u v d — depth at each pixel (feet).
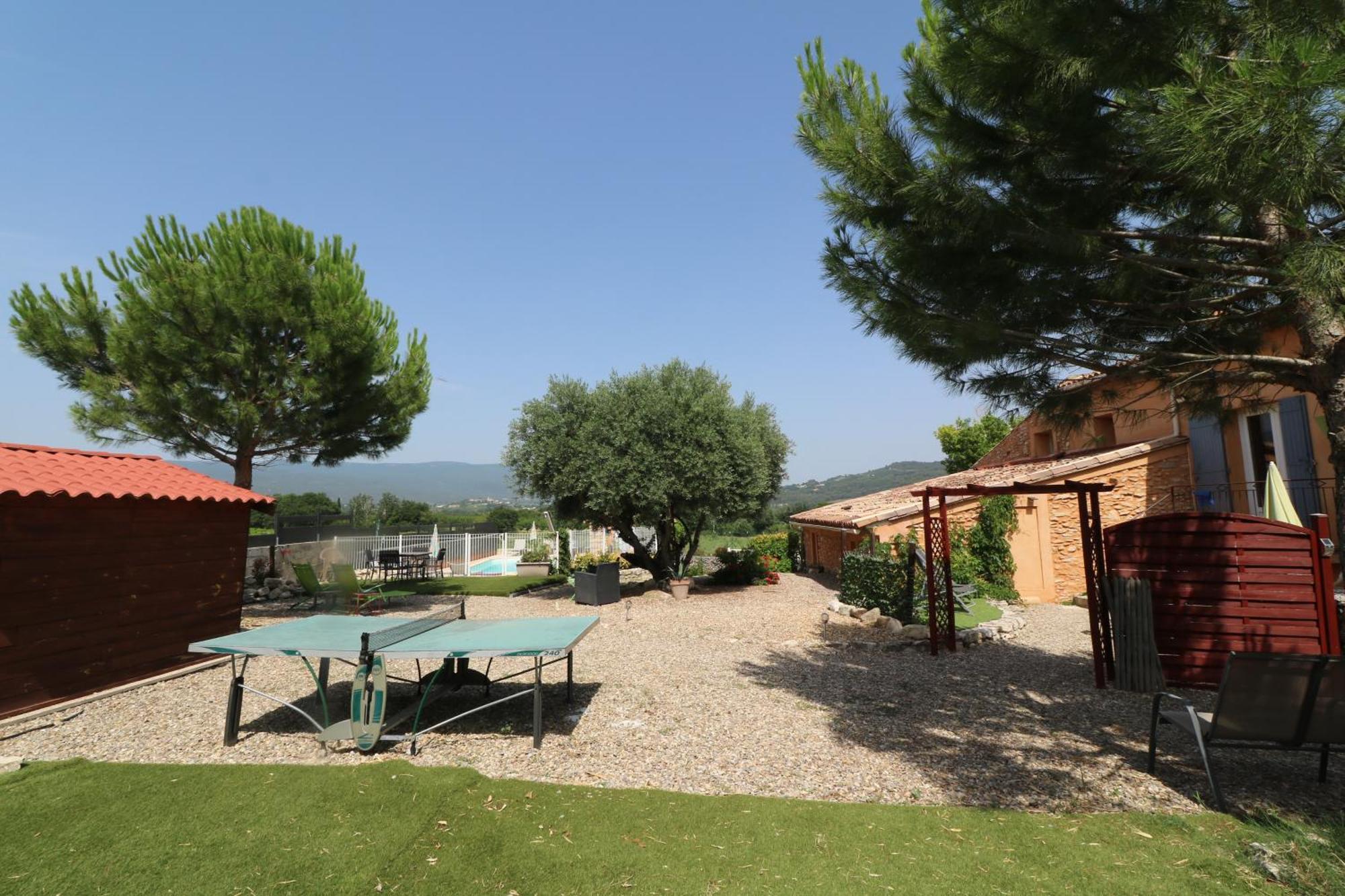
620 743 17.74
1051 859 10.93
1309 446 31.55
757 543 75.87
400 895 10.10
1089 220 15.06
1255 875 10.20
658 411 47.80
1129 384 16.58
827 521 57.62
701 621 38.99
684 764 16.15
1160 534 22.71
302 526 71.46
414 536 75.05
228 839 11.99
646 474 46.93
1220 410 18.52
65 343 39.50
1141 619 22.50
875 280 16.49
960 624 33.96
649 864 10.97
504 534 80.79
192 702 22.49
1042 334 16.14
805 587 55.72
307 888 10.32
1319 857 10.55
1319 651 20.80
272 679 25.91
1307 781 14.26
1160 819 12.44
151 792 14.21
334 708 21.49
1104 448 50.85
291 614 42.96
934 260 15.40
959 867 10.71
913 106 15.70
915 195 14.61
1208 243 14.53
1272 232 13.71
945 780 14.89
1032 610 40.73
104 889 10.32
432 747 17.46
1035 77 13.48
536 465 48.42
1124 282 15.31
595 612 43.45
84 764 16.17
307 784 14.62
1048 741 17.51
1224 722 13.29
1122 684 22.50
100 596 23.48
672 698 22.26
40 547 21.47
